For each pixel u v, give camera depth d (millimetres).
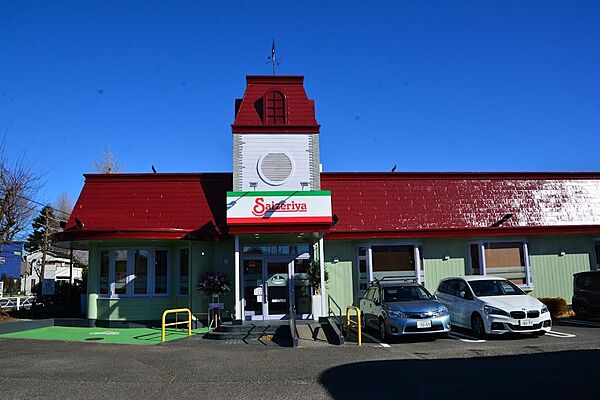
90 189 19547
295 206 16625
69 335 15797
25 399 7945
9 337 15359
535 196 20781
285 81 20047
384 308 14133
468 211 20047
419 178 20750
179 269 18516
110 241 18188
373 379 8977
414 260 19453
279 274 18359
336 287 19047
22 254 47594
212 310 17578
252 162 18812
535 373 9031
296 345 13273
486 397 7535
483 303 14094
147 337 15328
